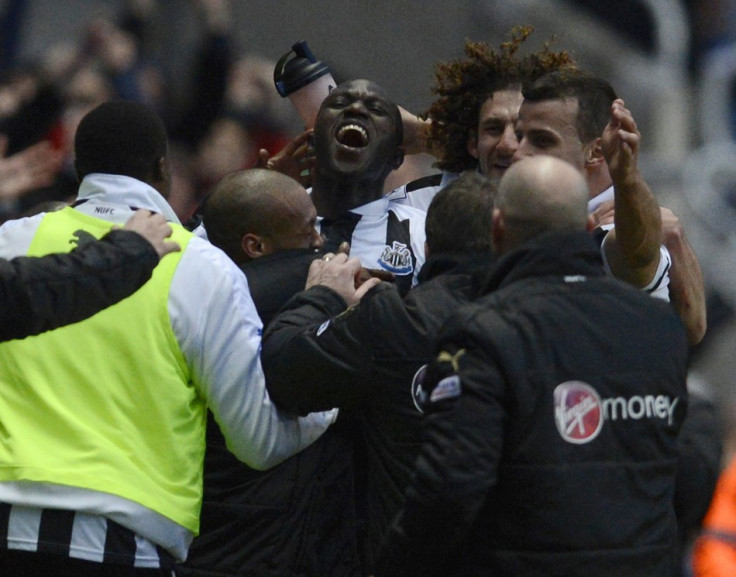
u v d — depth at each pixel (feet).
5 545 34.63
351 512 38.65
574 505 31.40
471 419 31.04
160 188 38.37
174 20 93.15
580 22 99.55
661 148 97.76
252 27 101.19
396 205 44.37
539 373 31.58
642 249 36.94
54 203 43.55
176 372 35.78
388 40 101.19
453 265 35.53
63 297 33.01
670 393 32.83
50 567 34.76
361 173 42.93
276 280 39.01
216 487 37.96
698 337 41.55
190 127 89.61
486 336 31.53
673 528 32.81
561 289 32.48
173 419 35.58
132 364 35.42
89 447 34.83
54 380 35.24
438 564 31.55
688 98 100.42
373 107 43.04
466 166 45.96
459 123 45.37
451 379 31.35
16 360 35.37
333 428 38.88
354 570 38.45
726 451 64.18
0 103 82.23
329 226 43.24
